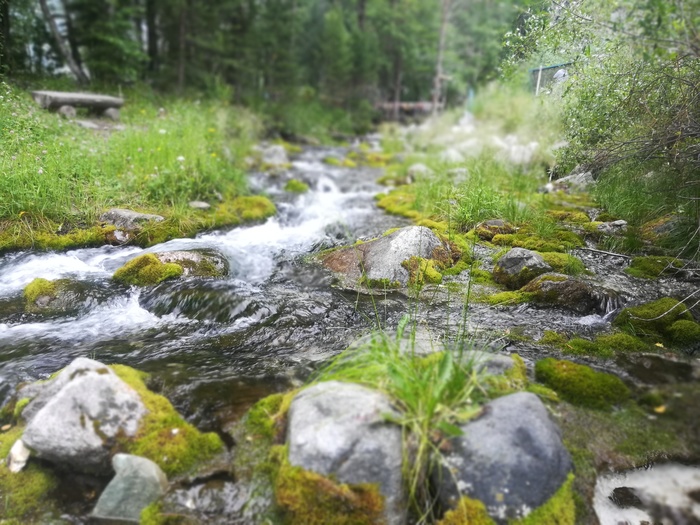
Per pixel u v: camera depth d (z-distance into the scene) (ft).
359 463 6.91
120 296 14.51
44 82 36.88
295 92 64.85
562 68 18.16
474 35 83.15
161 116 36.17
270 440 8.42
